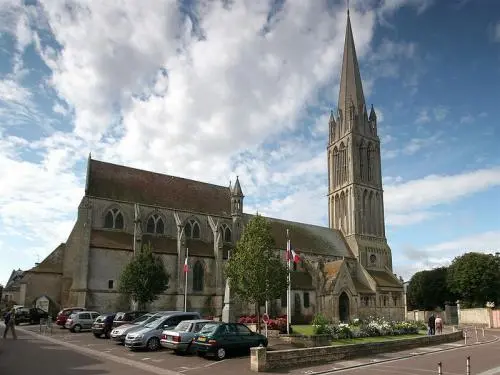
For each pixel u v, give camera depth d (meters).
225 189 83.62
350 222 94.88
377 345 34.91
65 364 25.75
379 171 101.31
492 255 102.94
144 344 32.34
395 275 93.38
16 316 56.41
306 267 81.25
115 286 59.56
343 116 102.06
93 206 63.59
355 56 106.12
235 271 44.78
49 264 63.03
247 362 27.86
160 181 75.00
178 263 64.81
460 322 96.31
